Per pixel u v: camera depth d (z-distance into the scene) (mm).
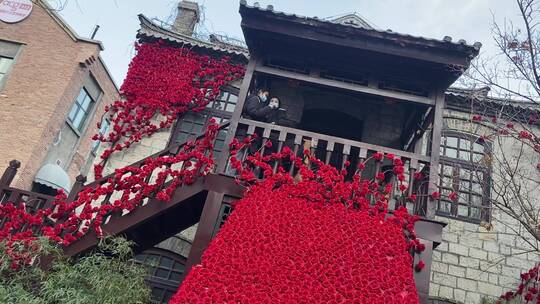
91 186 5582
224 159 5406
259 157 5340
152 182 7785
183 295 3924
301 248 4363
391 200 7230
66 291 4375
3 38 12453
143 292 4910
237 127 5684
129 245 5465
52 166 11320
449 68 5645
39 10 12828
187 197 5211
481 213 7820
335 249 4395
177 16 10828
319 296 4047
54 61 12359
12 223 5383
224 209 6309
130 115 8445
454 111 8578
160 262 7664
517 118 7500
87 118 14031
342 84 5992
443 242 7621
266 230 4473
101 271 4633
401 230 4688
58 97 11914
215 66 8922
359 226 4613
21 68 12156
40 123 11539
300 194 4855
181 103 8547
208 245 4852
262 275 4129
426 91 6219
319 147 8594
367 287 4160
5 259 4777
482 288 7277
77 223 5234
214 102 8758
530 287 7105
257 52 6188
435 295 7207
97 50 12844
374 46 5715
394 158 5312
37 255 4883
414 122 7449
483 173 7883
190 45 8938
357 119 8586
